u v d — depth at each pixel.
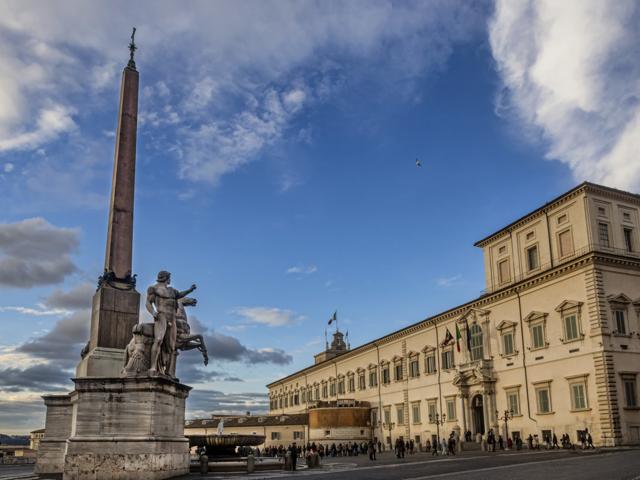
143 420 20.23
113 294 23.23
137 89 26.66
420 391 72.19
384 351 83.19
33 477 23.28
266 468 32.06
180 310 24.02
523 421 53.47
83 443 19.83
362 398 89.19
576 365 48.06
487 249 64.62
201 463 27.92
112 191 25.08
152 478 19.89
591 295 47.25
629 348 46.75
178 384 22.48
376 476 26.25
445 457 46.25
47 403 26.08
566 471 25.02
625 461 29.28
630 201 53.91
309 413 89.56
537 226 57.47
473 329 62.38
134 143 25.84
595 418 45.69
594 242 50.78
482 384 58.41
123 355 22.50
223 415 111.88
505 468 28.70
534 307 53.66
